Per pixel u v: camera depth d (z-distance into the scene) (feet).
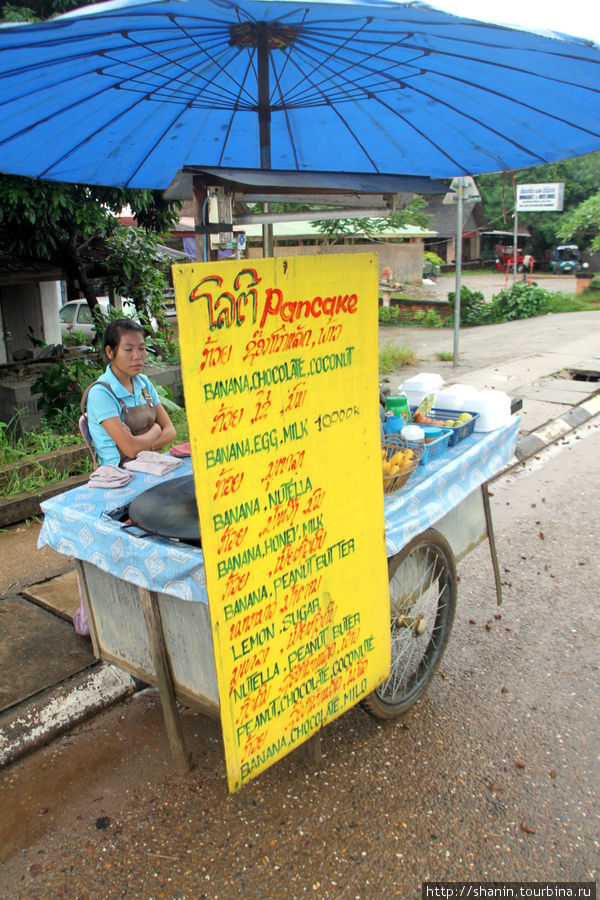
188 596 7.67
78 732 10.57
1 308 34.40
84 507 9.23
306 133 10.96
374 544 8.63
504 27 5.30
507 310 68.54
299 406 7.28
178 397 30.09
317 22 6.52
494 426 12.03
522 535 17.30
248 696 7.32
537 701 11.07
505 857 8.21
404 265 94.17
